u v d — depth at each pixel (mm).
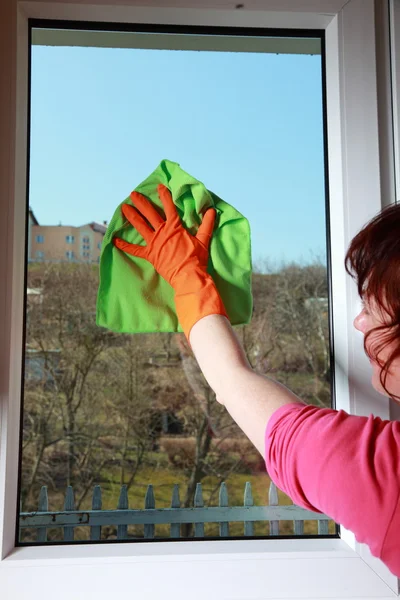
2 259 725
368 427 437
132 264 798
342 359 797
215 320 602
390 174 812
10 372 714
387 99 818
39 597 687
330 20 825
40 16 795
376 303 456
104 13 791
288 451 445
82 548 740
